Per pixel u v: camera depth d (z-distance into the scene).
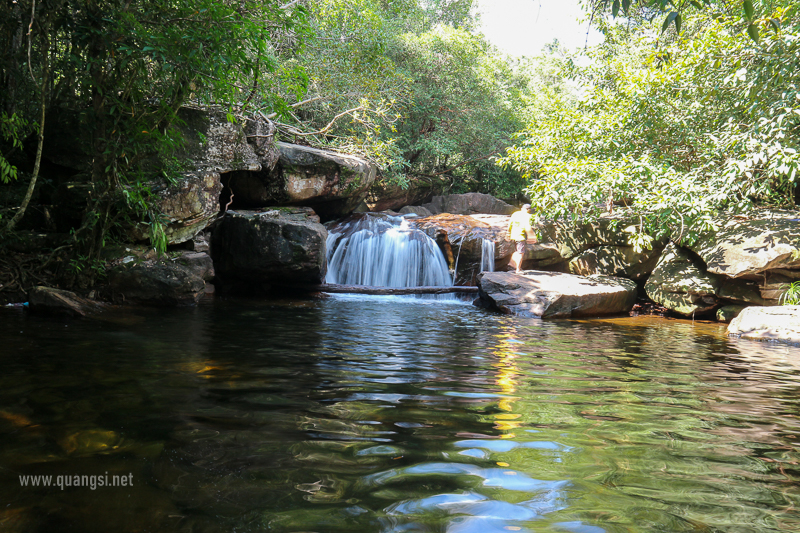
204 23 6.62
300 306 9.91
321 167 13.35
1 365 4.44
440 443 2.97
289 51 12.52
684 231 11.42
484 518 2.10
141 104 8.00
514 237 13.00
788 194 11.78
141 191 8.34
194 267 9.63
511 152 13.45
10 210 8.33
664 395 4.34
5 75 8.27
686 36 13.41
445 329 7.96
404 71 19.62
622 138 12.14
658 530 2.04
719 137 11.16
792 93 9.19
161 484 2.34
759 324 8.33
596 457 2.83
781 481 2.57
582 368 5.40
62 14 6.98
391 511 2.14
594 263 13.34
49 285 8.40
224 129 10.40
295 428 3.15
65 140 9.13
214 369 4.63
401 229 14.27
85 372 4.32
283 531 1.96
